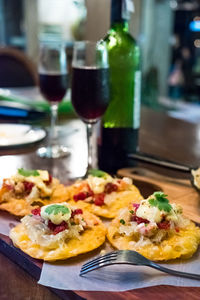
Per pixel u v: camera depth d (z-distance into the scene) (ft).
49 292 1.26
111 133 2.16
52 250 1.37
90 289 1.21
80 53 1.94
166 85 6.34
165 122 3.39
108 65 2.00
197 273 1.28
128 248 1.38
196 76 6.10
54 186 1.88
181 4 5.88
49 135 2.92
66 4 7.19
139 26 5.68
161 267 1.26
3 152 2.52
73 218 1.51
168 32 6.05
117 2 2.07
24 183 1.83
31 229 1.45
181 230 1.50
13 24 8.17
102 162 2.20
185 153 2.57
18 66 5.13
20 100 3.56
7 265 1.40
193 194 1.91
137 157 2.15
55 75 2.54
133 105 2.14
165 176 2.13
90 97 1.96
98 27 4.87
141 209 1.51
